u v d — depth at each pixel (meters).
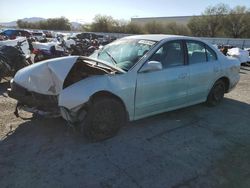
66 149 3.73
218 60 5.66
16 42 9.05
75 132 4.19
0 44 8.62
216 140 4.23
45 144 3.85
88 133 3.84
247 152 3.87
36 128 4.38
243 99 6.76
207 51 5.49
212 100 5.81
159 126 4.68
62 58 4.12
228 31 51.41
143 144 3.97
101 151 3.71
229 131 4.61
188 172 3.31
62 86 3.83
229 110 5.75
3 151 3.62
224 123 4.97
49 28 75.38
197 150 3.87
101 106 3.83
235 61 6.16
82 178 3.10
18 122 4.60
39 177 3.09
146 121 4.87
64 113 3.71
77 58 4.13
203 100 5.52
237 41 34.59
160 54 4.53
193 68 5.02
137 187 2.98
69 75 4.14
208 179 3.18
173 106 4.82
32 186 2.93
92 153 3.65
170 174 3.25
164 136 4.29
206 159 3.63
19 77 4.24
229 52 16.72
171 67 4.66
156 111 4.55
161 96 4.51
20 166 3.29
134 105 4.19
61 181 3.03
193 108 5.76
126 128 4.52
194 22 54.22
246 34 50.03
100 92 3.80
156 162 3.50
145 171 3.29
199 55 5.29
